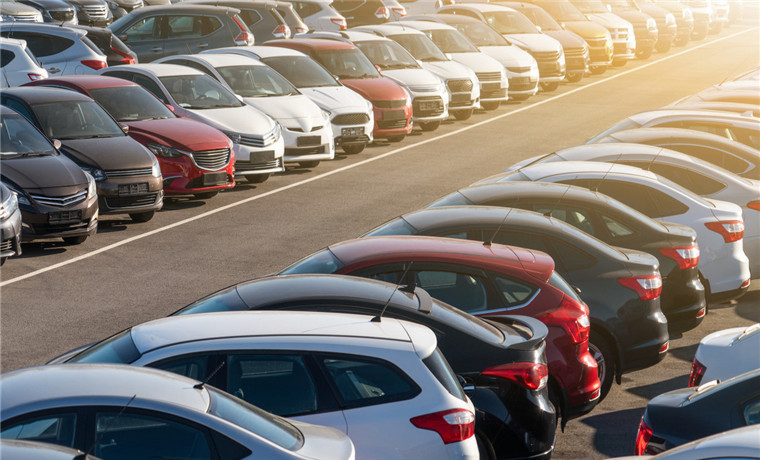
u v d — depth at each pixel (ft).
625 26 147.74
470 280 28.45
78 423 17.48
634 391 34.88
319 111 75.20
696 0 203.41
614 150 48.32
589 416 32.30
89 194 53.16
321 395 20.94
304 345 21.24
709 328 42.45
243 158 68.18
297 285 25.80
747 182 46.42
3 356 35.70
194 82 72.18
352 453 18.67
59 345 37.06
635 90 126.00
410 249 29.01
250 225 58.49
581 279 32.42
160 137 63.00
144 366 20.90
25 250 52.80
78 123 59.93
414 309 24.91
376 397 20.97
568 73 131.34
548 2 140.15
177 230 57.31
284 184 71.56
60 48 83.56
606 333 32.32
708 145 52.08
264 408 20.86
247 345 21.22
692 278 37.52
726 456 15.52
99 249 52.80
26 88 62.08
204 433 17.48
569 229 33.42
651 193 42.09
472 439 21.22
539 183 39.81
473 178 72.95
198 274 47.62
